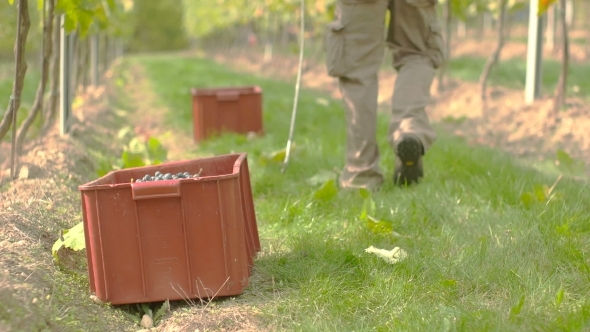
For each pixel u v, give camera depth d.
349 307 3.20
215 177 3.26
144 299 3.30
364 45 4.95
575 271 3.43
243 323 3.13
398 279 3.43
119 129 9.34
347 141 5.20
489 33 26.50
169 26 41.06
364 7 4.87
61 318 2.96
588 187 4.76
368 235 4.10
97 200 3.24
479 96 9.61
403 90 4.93
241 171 3.72
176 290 3.30
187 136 9.12
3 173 4.95
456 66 16.08
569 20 25.39
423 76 4.98
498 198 4.70
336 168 5.55
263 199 5.26
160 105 12.34
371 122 5.03
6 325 2.67
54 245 3.49
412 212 4.46
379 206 4.62
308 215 4.56
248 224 3.83
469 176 5.43
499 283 3.36
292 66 21.50
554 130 7.03
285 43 29.00
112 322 3.19
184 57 36.12
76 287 3.38
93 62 13.73
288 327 3.09
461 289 3.34
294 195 5.19
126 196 3.24
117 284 3.29
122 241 3.27
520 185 4.96
